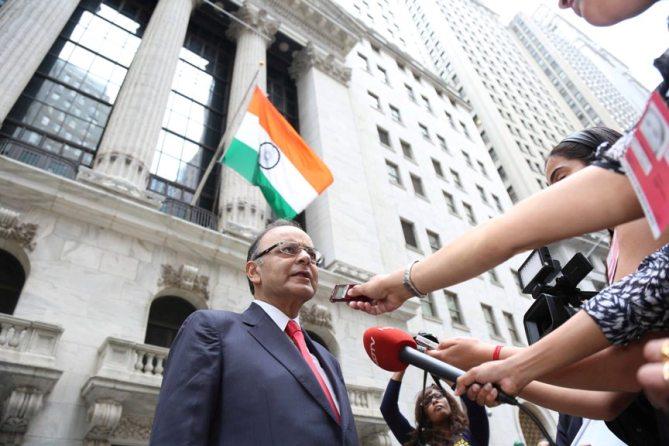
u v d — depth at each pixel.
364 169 21.56
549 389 1.66
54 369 7.68
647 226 1.38
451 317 19.39
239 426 1.89
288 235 2.93
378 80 29.20
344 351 13.31
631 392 1.38
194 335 2.14
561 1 1.08
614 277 1.50
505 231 1.12
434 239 21.88
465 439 3.55
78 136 13.80
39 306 8.93
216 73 20.27
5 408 7.33
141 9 19.23
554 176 1.85
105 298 9.82
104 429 7.90
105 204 10.95
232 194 14.81
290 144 11.98
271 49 24.06
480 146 33.81
